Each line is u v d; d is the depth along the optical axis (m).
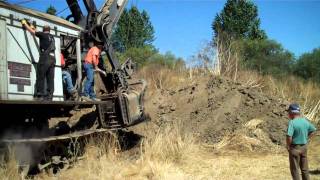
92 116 13.98
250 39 38.59
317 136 15.55
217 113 15.77
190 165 11.57
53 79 10.57
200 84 17.59
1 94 9.56
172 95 17.16
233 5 42.69
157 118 15.63
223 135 14.73
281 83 22.59
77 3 13.23
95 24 13.24
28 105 10.18
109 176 9.98
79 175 10.29
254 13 42.75
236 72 19.61
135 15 46.53
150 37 47.22
